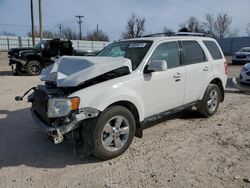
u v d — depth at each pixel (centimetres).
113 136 438
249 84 1081
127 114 449
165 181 375
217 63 665
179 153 462
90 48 4981
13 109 743
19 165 427
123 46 555
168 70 530
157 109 517
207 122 629
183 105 583
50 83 487
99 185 369
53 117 406
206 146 491
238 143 504
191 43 608
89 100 411
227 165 419
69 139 427
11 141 521
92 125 414
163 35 606
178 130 575
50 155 460
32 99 503
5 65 2530
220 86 691
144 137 535
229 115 686
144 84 481
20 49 1623
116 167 417
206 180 377
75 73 429
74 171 407
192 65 589
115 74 457
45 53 1625
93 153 425
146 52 504
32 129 586
